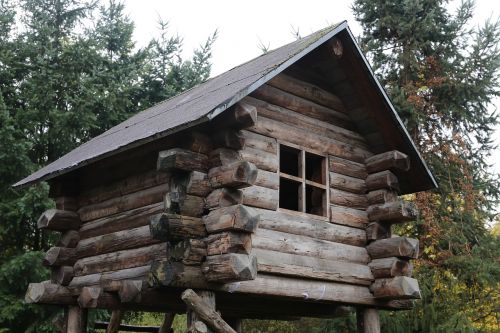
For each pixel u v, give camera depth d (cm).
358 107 962
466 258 1499
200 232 714
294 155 1011
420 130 1723
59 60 1705
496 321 1568
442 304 1474
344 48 897
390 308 970
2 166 1512
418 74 1770
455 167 1675
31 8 1841
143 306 905
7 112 1506
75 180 982
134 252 834
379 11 1806
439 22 1792
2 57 1644
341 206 921
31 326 1467
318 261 849
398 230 1641
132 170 868
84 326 962
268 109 852
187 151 727
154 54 2011
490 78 1714
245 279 685
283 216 821
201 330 687
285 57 802
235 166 708
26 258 1439
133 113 1839
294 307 1026
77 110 1633
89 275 914
